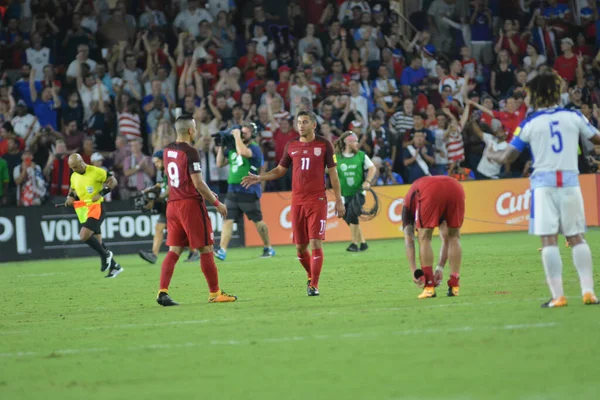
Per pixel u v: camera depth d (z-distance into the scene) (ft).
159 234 212.64
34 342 95.50
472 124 288.71
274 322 100.22
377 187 265.34
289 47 307.58
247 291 140.26
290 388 65.87
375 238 265.95
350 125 284.00
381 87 297.33
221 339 89.81
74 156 179.73
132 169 265.13
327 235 264.72
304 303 118.83
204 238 123.85
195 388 67.67
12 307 136.36
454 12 325.62
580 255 99.60
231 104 281.54
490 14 327.88
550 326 86.07
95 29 299.38
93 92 281.13
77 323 110.93
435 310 102.53
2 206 256.11
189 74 290.15
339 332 90.07
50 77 283.38
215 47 303.27
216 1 312.50
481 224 269.85
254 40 305.32
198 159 122.21
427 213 112.57
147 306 126.52
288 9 317.63
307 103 281.33
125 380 71.97
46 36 296.92
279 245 261.85
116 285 163.94
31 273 204.23
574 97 305.12
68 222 251.80
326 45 312.71
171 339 91.86
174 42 305.94
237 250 249.96
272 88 282.56
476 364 70.74
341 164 215.92
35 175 262.26
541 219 98.22
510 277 140.67
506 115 293.43
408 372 69.21
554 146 97.45
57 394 68.03
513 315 94.89
